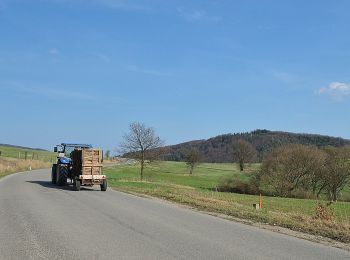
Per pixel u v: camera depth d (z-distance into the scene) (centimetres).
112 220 1483
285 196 5962
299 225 1468
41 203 1961
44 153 14050
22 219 1451
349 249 1101
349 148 6353
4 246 1017
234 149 10362
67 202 2047
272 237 1248
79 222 1415
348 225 1444
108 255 940
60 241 1088
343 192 6131
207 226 1427
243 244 1118
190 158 9744
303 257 981
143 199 2383
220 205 2092
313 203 3800
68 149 3347
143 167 6000
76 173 2922
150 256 939
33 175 4700
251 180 6219
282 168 6072
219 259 933
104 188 2905
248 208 2103
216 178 8138
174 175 8725
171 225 1413
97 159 2880
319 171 6044
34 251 968
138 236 1183
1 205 1838
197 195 2731
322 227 1422
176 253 977
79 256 925
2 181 3497
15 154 10838
